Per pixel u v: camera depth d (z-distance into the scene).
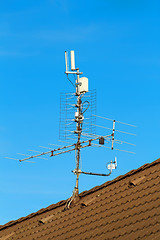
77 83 20.95
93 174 20.30
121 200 17.23
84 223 17.31
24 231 20.52
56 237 17.62
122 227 15.34
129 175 19.02
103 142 20.16
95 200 18.75
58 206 20.98
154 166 18.41
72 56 21.23
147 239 13.85
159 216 14.60
